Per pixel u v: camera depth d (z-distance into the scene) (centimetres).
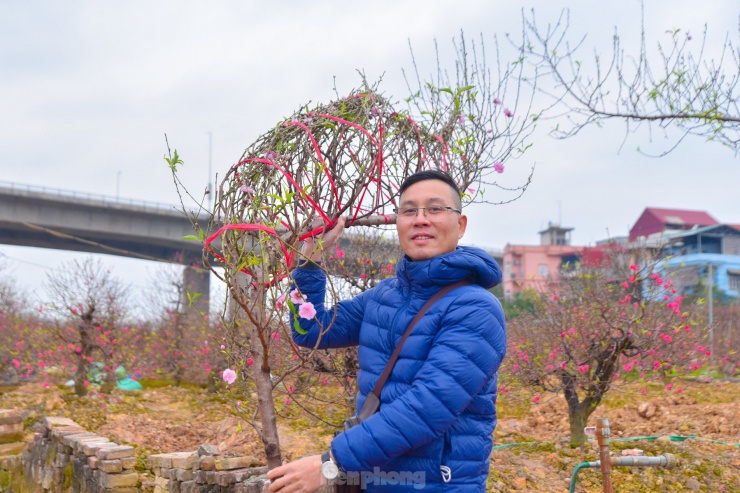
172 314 1219
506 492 444
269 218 233
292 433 580
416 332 197
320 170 235
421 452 188
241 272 229
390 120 276
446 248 210
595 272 753
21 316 1459
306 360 239
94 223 3562
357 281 503
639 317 547
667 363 603
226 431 645
